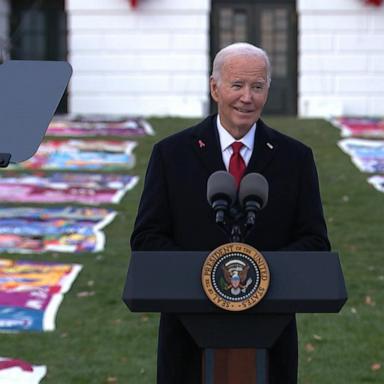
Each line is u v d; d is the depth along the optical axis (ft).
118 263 71.36
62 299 63.16
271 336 27.76
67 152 109.09
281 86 160.76
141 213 32.48
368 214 85.30
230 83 31.42
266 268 27.14
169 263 27.32
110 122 130.62
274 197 32.14
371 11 153.58
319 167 102.89
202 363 29.53
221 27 160.45
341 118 136.36
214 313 27.40
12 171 100.94
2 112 29.17
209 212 32.14
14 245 75.31
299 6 154.10
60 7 162.71
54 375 50.80
